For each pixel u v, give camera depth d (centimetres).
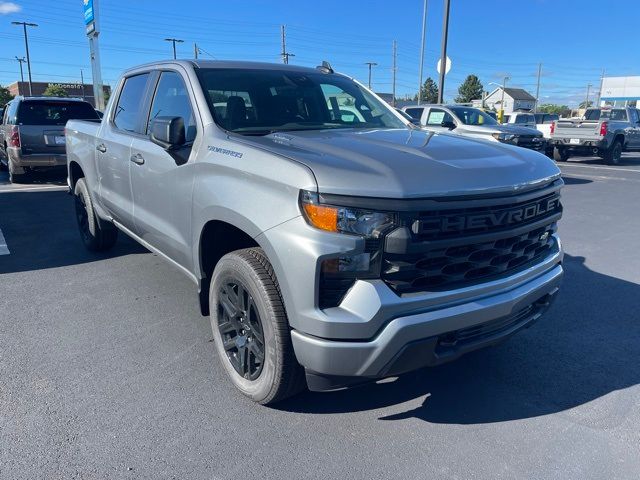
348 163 261
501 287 280
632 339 408
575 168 1678
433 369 359
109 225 582
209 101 354
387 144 303
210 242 336
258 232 268
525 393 332
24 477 252
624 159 2075
